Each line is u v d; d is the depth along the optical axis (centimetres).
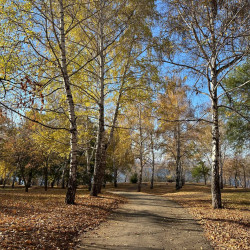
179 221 822
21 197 1283
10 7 824
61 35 911
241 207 1145
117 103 1473
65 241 522
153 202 1373
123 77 1242
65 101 1199
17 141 2295
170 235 629
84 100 1345
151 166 3534
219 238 608
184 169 4306
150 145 2586
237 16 948
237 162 3919
